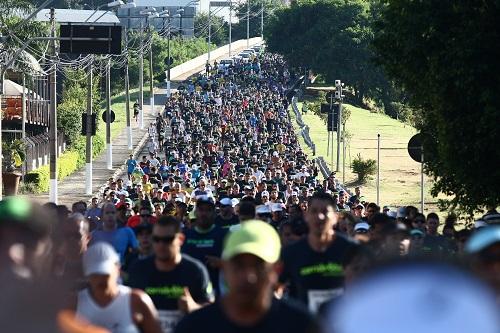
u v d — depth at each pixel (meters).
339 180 128.25
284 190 87.38
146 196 66.50
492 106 41.03
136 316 16.58
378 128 192.25
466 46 41.56
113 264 16.52
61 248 21.02
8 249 10.03
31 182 112.06
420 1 43.03
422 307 6.30
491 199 44.75
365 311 6.36
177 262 19.89
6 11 108.00
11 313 9.58
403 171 137.88
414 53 43.88
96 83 161.62
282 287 20.77
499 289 9.55
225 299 11.37
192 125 165.12
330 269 20.22
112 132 175.00
